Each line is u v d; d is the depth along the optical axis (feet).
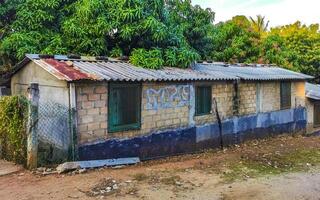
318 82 90.02
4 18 46.37
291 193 23.65
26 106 26.76
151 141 33.88
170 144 35.78
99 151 29.53
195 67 43.24
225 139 42.86
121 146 31.24
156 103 34.19
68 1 43.78
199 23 61.98
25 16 41.47
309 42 88.69
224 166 30.40
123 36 38.04
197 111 38.96
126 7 38.58
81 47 39.45
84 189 22.09
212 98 40.78
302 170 30.40
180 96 36.63
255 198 22.25
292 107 55.47
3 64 42.91
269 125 50.72
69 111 27.58
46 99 31.01
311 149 41.09
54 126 29.12
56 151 28.94
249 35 73.36
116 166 29.17
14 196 20.74
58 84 29.09
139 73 32.83
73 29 39.09
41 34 41.60
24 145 27.12
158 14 41.96
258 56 72.08
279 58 72.43
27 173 25.35
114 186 22.90
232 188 24.02
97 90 29.19
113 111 30.50
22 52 38.86
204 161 32.37
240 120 45.27
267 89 50.03
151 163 31.63
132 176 25.66
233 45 70.44
